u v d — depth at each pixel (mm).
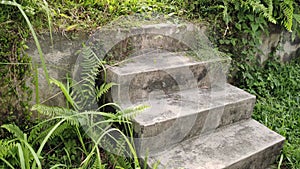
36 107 1775
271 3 2848
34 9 1953
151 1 2799
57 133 1916
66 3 2318
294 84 3213
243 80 3049
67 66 2121
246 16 2898
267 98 2992
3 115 1958
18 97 1978
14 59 1909
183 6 2906
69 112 1895
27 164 1662
